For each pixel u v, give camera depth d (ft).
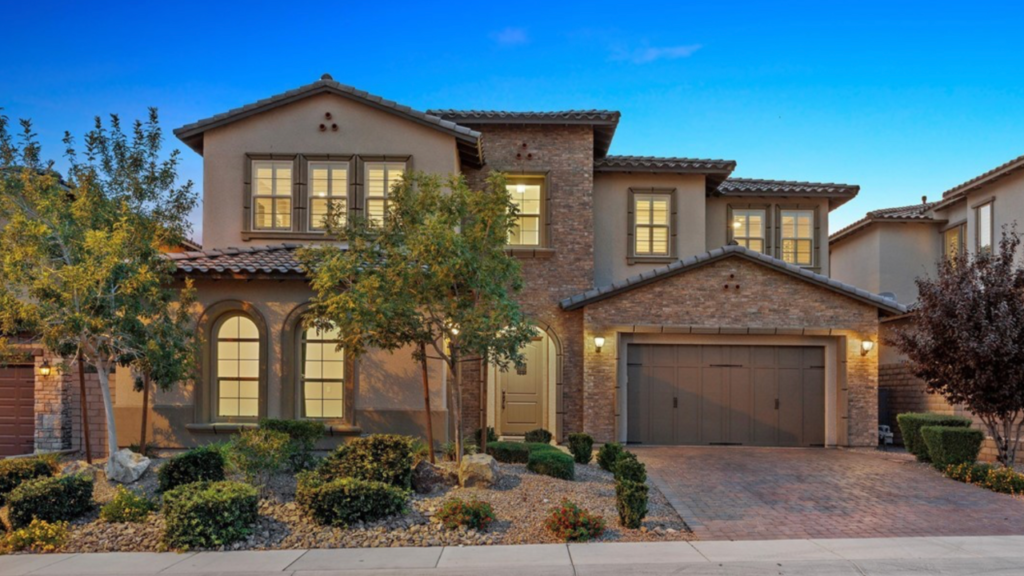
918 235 78.59
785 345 57.57
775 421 57.21
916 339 45.78
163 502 31.37
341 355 49.85
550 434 55.16
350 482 31.32
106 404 37.47
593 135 62.54
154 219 39.27
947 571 25.12
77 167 38.73
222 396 49.44
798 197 67.51
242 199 55.52
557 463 39.06
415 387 49.24
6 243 35.83
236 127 56.18
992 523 32.35
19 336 48.08
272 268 47.32
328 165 56.13
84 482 32.60
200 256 49.83
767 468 46.09
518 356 37.04
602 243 63.87
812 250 67.56
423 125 55.88
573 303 56.95
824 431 57.11
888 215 78.48
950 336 43.11
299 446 38.55
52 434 48.62
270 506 32.17
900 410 61.93
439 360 49.62
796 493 38.47
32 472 35.96
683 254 63.57
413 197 37.88
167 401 48.34
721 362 57.67
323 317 38.11
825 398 57.21
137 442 48.01
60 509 31.35
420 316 36.88
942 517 33.40
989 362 41.81
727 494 38.14
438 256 34.53
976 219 71.05
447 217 37.22
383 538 29.25
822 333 56.59
